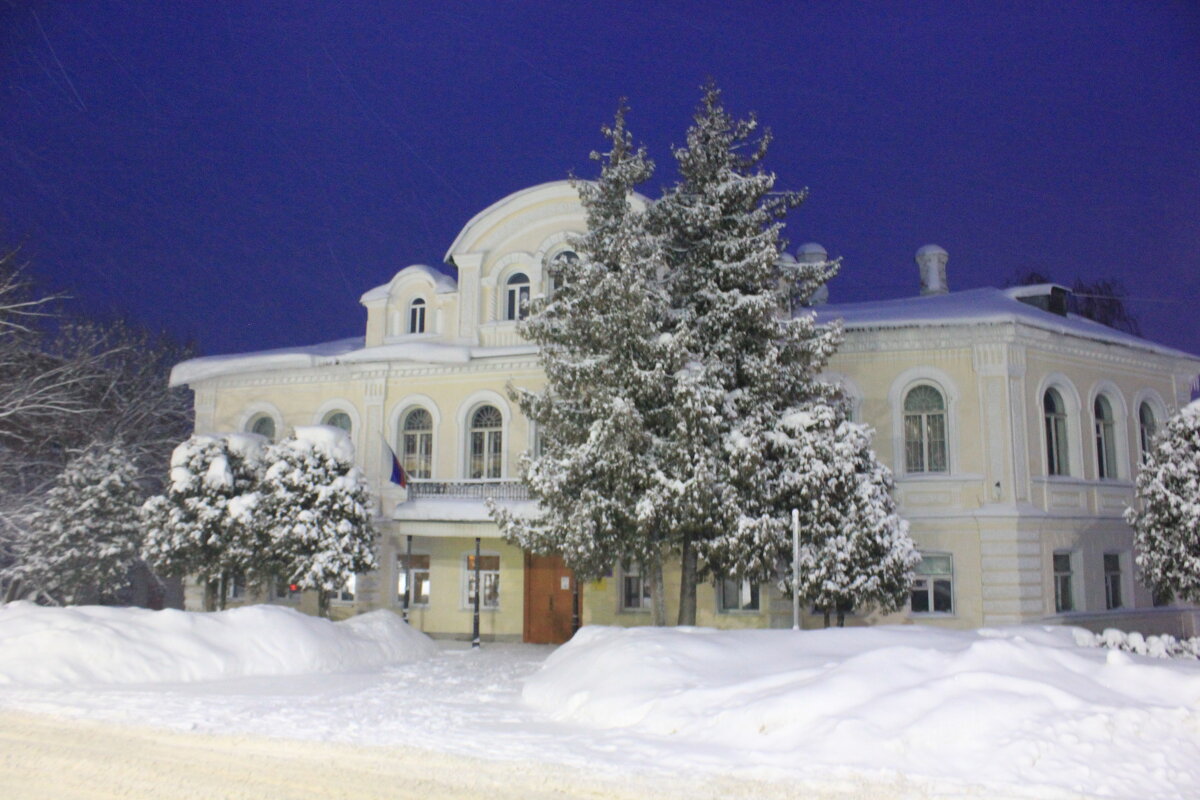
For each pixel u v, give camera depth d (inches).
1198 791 336.8
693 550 866.8
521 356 1151.0
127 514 1241.4
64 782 366.6
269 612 831.1
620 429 813.9
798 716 421.1
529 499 1085.8
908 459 1015.6
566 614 1123.9
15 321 1435.8
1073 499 1019.9
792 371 879.7
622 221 887.7
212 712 534.3
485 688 679.1
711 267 908.0
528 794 336.2
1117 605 1048.2
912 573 889.5
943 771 355.9
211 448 1075.3
